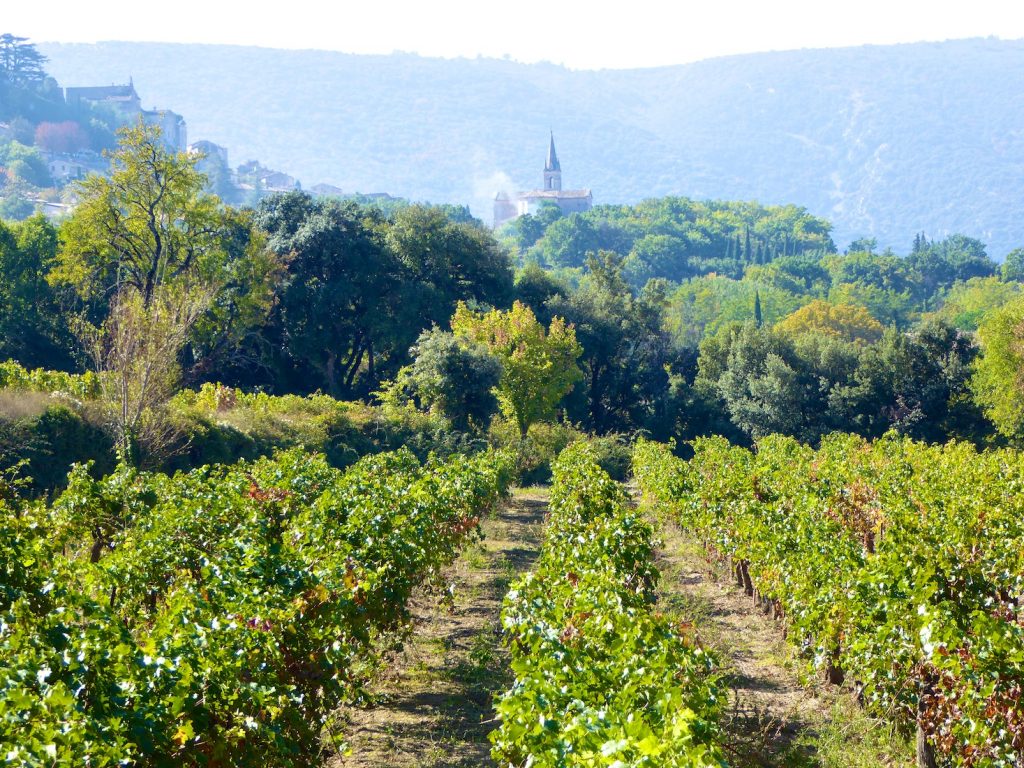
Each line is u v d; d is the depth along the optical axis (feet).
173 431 97.91
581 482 73.61
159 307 97.40
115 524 50.78
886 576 35.63
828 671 41.24
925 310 531.91
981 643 29.78
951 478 78.95
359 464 92.84
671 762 18.47
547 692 23.93
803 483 72.08
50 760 18.04
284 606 31.91
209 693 23.71
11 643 23.71
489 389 161.99
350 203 222.07
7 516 39.68
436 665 43.62
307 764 28.17
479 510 80.23
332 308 198.70
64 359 187.11
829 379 225.76
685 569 70.13
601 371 243.60
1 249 182.70
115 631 24.85
